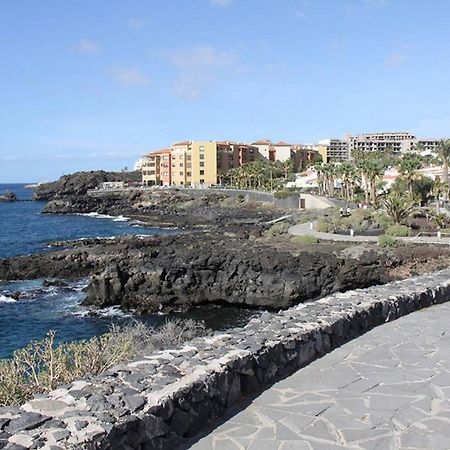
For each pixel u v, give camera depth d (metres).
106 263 41.41
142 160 160.62
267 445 4.99
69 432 4.17
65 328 28.97
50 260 45.66
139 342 13.77
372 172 80.31
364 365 7.29
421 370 7.07
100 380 5.34
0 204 158.12
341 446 4.95
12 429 4.20
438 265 34.16
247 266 35.06
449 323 9.69
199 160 140.38
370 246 39.34
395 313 10.13
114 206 123.62
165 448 4.85
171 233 74.94
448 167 84.25
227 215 95.44
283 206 96.69
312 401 6.03
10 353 23.80
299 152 167.00
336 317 8.45
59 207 123.38
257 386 6.40
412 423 5.43
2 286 40.44
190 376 5.50
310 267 34.19
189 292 34.97
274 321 8.05
